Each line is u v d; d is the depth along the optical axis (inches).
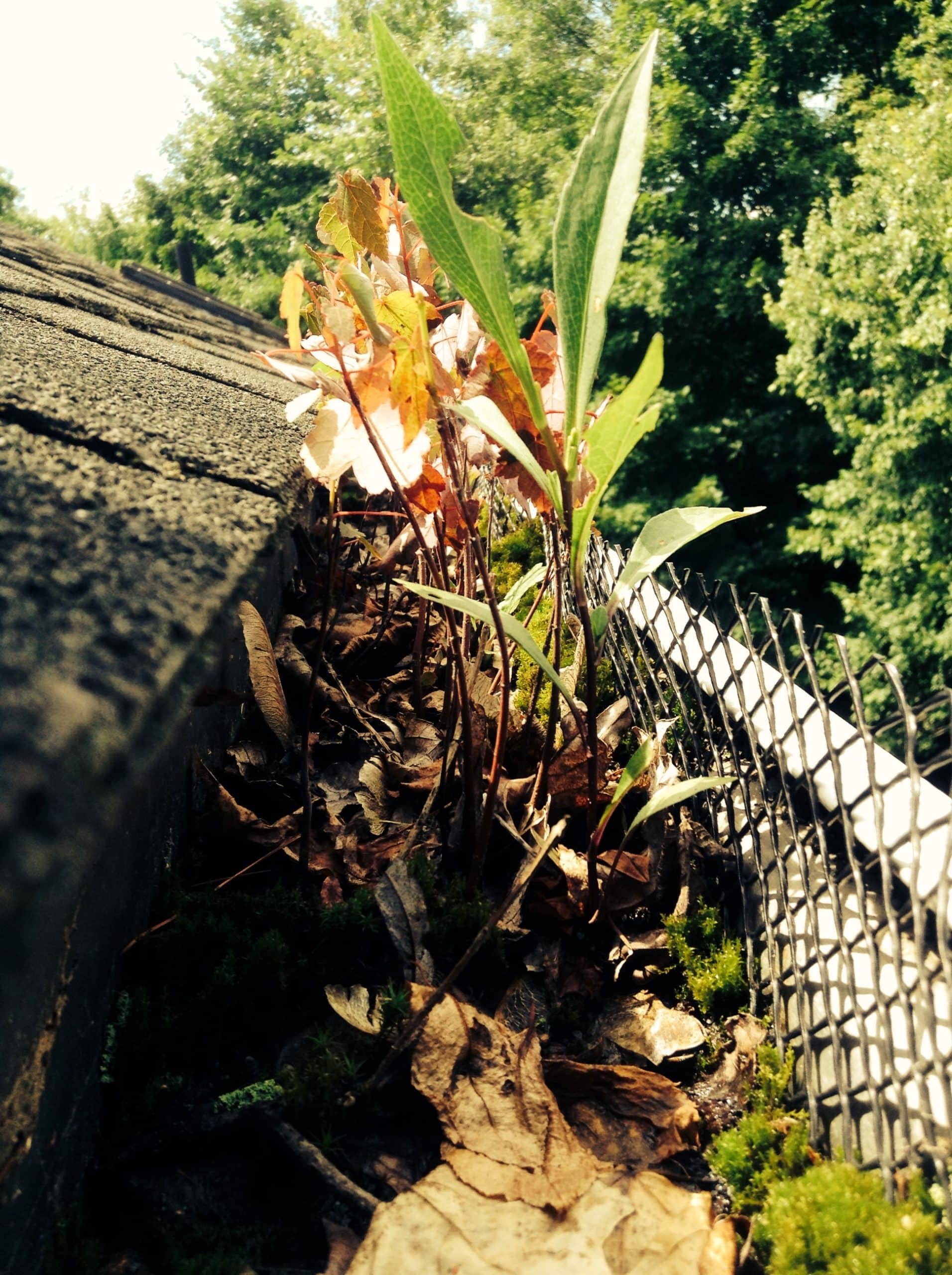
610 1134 11.5
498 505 32.6
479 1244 9.8
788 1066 12.3
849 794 12.9
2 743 5.2
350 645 20.6
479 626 20.1
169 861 13.4
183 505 8.2
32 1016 8.3
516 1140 10.8
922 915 10.4
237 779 15.7
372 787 16.1
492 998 13.2
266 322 119.8
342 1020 12.4
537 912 14.3
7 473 7.5
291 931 13.0
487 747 17.0
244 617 15.5
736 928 14.8
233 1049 11.9
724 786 16.0
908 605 114.2
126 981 11.8
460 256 10.4
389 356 11.8
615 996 13.7
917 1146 10.1
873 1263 9.4
